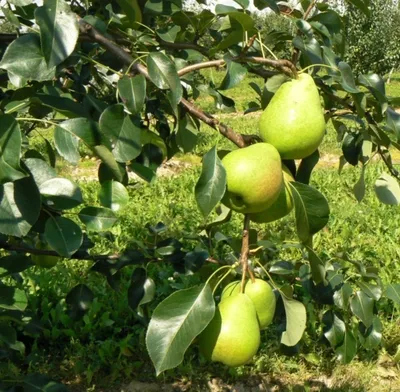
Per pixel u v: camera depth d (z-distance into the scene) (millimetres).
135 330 2266
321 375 2094
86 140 626
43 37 541
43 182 619
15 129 527
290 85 662
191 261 983
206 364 2088
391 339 2207
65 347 2154
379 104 765
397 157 6105
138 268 1023
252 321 644
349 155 873
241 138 670
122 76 646
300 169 738
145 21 958
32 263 869
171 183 4727
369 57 11797
